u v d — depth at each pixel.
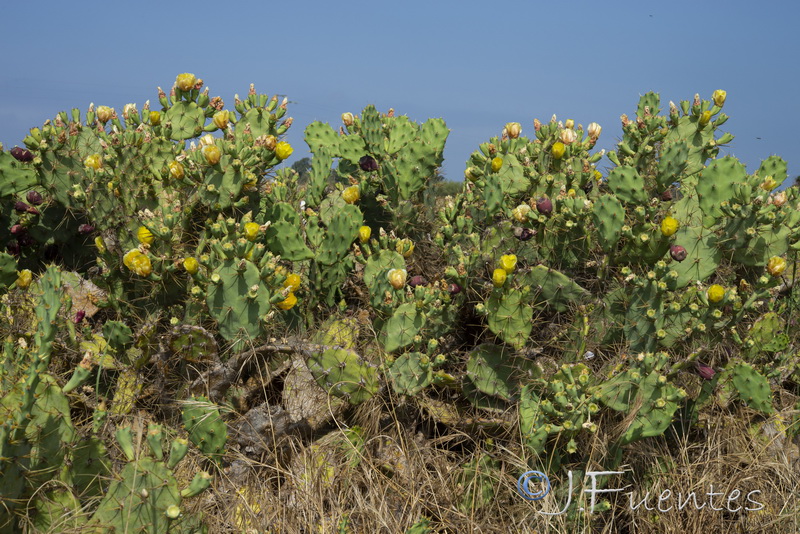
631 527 2.84
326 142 4.11
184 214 2.97
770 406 2.94
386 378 2.89
